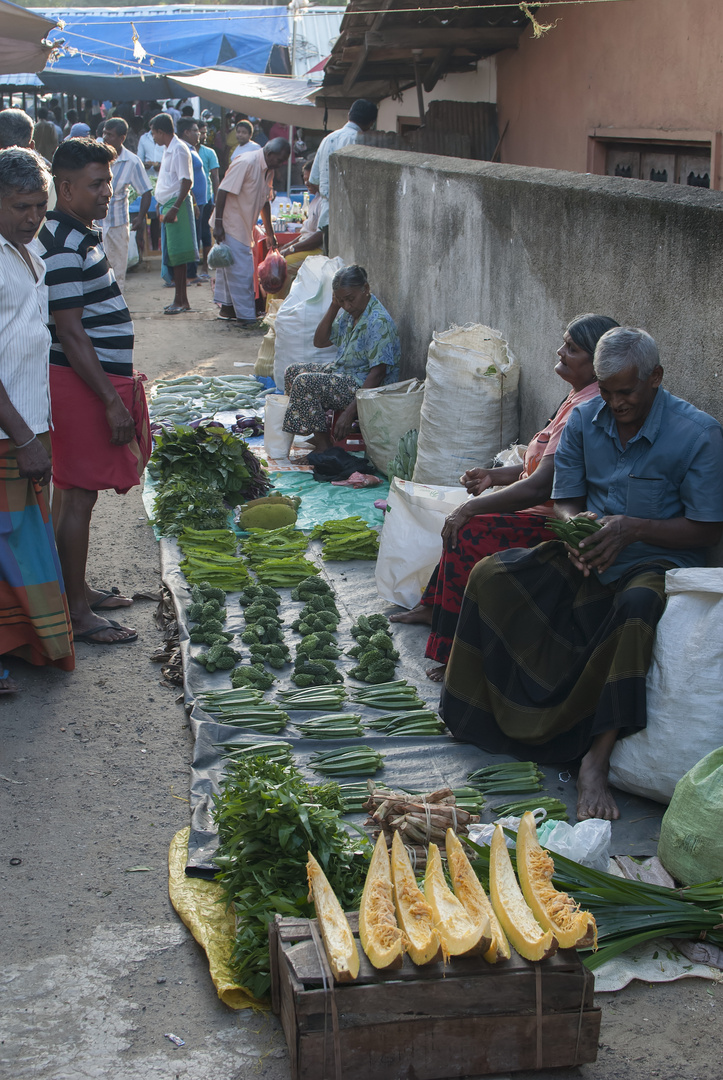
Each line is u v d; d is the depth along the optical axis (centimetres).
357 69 1014
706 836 302
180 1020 264
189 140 1525
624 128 675
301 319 828
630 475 376
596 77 711
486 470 463
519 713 387
